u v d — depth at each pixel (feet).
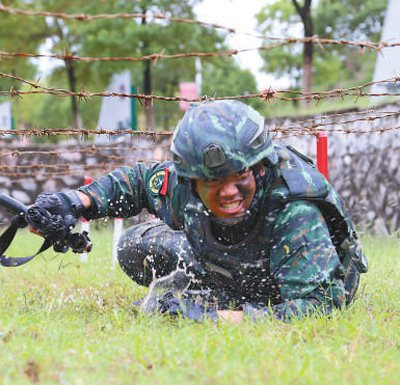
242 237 14.05
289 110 60.29
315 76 105.60
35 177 60.49
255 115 13.73
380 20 114.21
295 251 13.57
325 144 20.27
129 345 11.25
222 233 14.25
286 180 13.70
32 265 27.30
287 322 13.10
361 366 10.18
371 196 43.45
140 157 56.70
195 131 13.05
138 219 39.99
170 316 14.08
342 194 46.11
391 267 23.70
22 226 14.83
